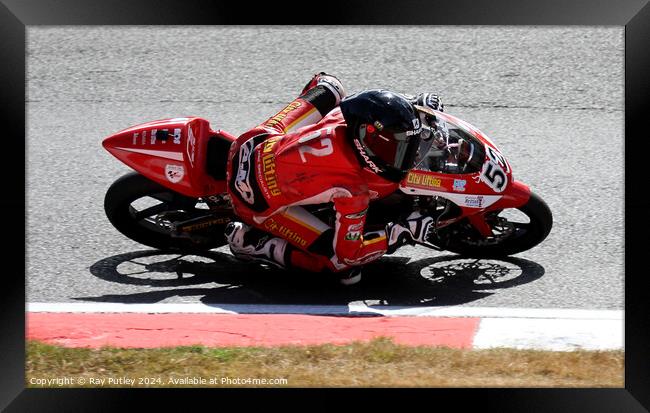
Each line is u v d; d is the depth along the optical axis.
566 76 31.52
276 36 34.56
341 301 20.08
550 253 22.41
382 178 18.53
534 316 19.20
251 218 20.41
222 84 31.45
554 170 26.22
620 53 32.72
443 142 19.75
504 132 28.27
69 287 20.75
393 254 22.50
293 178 19.03
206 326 18.30
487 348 17.00
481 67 32.12
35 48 33.59
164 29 35.16
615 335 17.97
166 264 22.03
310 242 20.09
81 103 30.45
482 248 21.89
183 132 20.66
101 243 23.03
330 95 21.69
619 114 29.41
